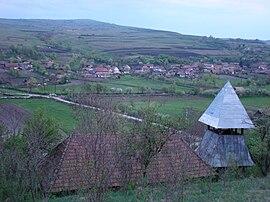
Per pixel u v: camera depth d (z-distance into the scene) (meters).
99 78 123.06
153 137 25.36
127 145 24.36
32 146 21.81
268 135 32.62
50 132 28.84
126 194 22.61
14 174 19.91
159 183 23.41
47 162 25.02
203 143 31.62
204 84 110.19
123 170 24.02
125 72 141.38
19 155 20.44
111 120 25.55
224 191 23.61
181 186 20.48
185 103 83.31
